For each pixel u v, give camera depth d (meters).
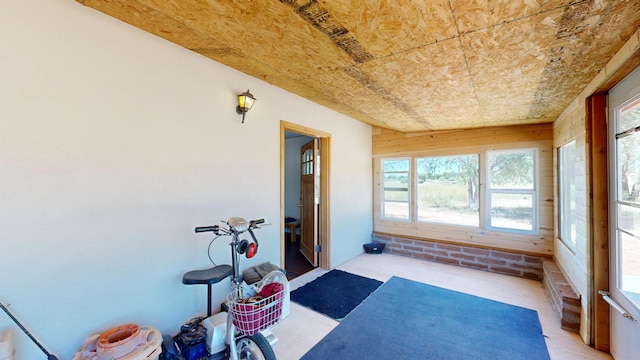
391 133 4.80
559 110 2.88
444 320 2.43
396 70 2.09
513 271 3.60
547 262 3.26
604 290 1.95
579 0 1.15
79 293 1.57
